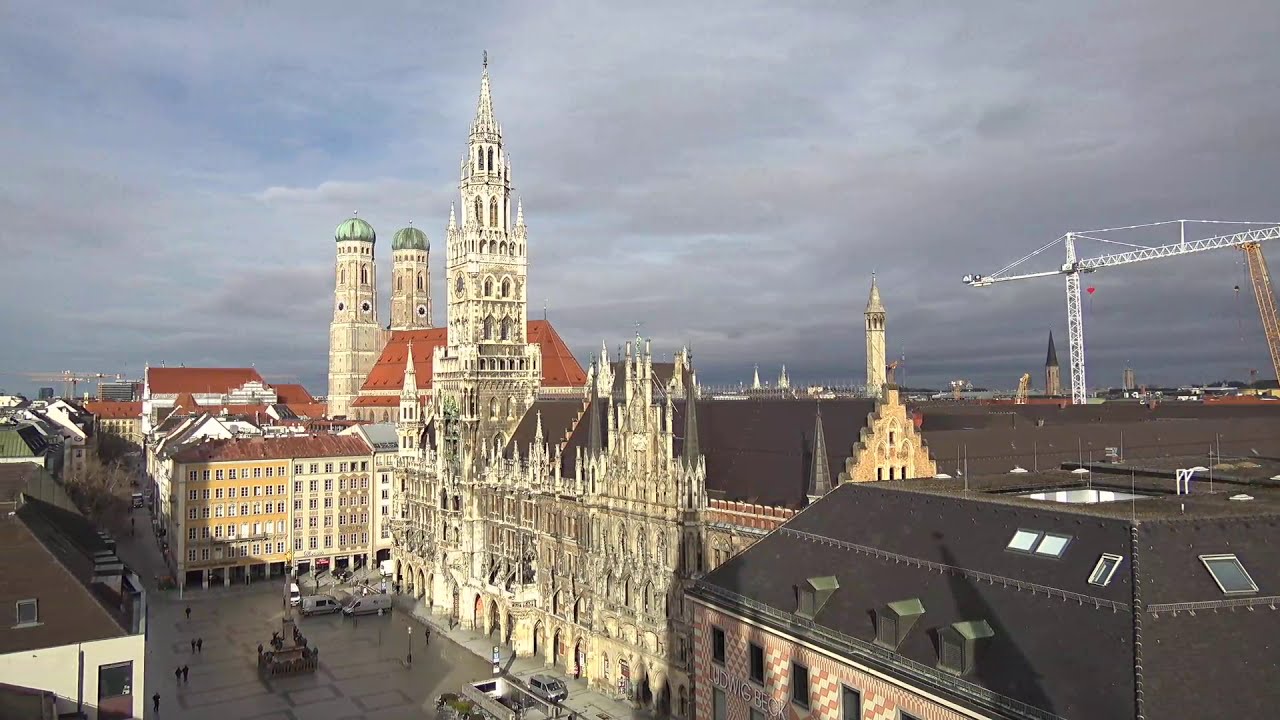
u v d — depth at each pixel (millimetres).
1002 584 45219
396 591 163125
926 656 44844
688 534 93312
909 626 46906
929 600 47906
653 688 98125
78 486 157000
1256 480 59844
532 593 123938
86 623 59406
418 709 102562
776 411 101438
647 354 104125
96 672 58938
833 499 64125
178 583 164125
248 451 174500
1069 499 59750
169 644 128125
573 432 133375
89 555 76188
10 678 56500
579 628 113062
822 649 50625
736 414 106750
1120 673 36188
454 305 161125
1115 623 38375
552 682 105000
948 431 98312
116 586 70250
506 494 133625
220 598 156750
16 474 87312
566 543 117250
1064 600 41531
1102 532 43281
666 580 96375
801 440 94125
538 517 124562
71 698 58094
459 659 122438
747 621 57938
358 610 145375
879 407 85938
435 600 147250
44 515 78125
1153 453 105750
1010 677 40125
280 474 174750
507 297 160625
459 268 159375
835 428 90812
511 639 128500
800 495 86625
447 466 146750
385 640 131375
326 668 117500
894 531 55719
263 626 138625
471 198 157750
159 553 192500
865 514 59562
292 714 100625
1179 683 35062
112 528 180500
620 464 104875
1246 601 38344
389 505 186625
